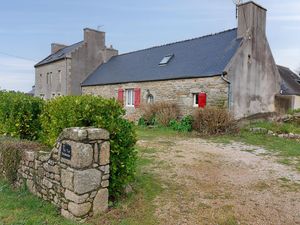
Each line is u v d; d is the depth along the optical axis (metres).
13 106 6.79
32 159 5.25
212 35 18.47
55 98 5.52
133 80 18.72
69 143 4.31
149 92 17.70
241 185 5.89
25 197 5.07
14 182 5.79
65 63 24.59
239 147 9.92
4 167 6.02
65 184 4.39
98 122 4.54
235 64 14.42
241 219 4.44
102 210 4.43
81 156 4.15
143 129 14.34
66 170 4.37
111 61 25.72
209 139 11.51
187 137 11.95
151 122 15.57
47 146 5.85
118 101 4.93
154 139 11.14
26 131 6.91
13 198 5.05
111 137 4.66
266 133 12.39
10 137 6.68
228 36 16.88
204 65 15.50
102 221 4.18
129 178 4.91
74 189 4.19
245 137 11.81
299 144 10.51
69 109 4.75
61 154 4.49
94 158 4.31
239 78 14.71
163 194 5.19
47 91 28.12
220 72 13.96
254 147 9.97
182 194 5.24
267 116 15.73
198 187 5.64
